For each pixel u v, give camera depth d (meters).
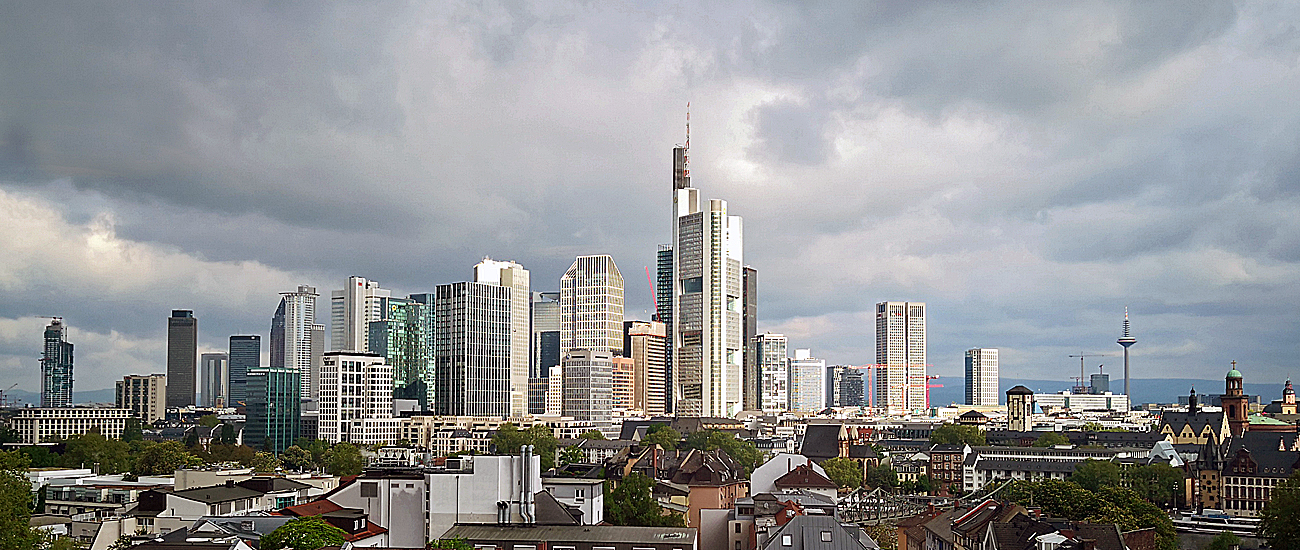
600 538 190.38
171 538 183.75
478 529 195.75
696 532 197.88
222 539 178.12
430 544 178.12
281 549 167.62
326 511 199.75
